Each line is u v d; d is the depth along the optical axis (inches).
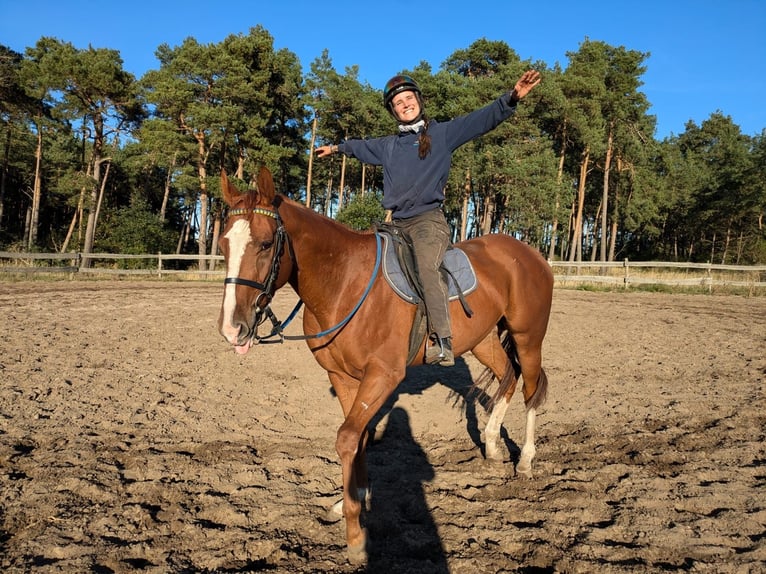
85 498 132.2
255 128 1210.0
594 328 411.8
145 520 122.5
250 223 104.7
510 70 1326.3
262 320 108.2
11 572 100.4
